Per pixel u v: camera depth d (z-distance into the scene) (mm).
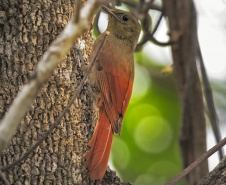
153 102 15094
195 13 12469
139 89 15320
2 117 8867
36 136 8914
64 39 6191
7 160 8719
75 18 6195
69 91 9422
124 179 14383
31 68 9094
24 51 9133
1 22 9172
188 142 12336
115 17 12727
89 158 9141
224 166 8625
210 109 12195
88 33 10508
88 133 9875
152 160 14570
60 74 9352
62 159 9062
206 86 12266
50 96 9156
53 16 9375
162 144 14734
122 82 11680
